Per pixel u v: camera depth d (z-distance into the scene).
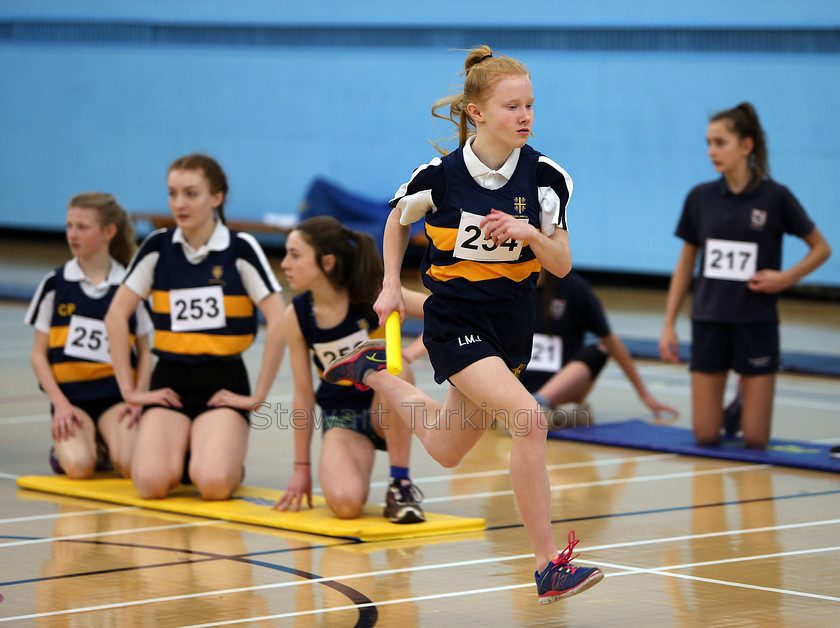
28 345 23.95
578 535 10.38
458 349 7.94
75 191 40.56
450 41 34.66
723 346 14.52
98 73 39.66
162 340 12.28
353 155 36.41
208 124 38.41
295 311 11.16
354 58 36.00
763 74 30.23
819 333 25.75
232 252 12.20
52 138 40.69
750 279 14.35
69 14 39.91
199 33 38.16
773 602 8.29
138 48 39.03
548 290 16.55
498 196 8.01
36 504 11.71
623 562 9.46
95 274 13.02
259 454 14.48
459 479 13.09
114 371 12.23
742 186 14.59
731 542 10.10
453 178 8.05
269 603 8.31
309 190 35.53
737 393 15.63
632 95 32.12
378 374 9.05
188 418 12.21
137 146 39.38
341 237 10.98
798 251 30.22
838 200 29.62
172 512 11.39
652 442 14.98
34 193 41.22
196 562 9.48
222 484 11.54
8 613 8.06
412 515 10.63
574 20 32.72
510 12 33.62
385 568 9.31
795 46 29.84
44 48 40.38
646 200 32.34
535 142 33.69
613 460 14.13
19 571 9.19
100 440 13.10
